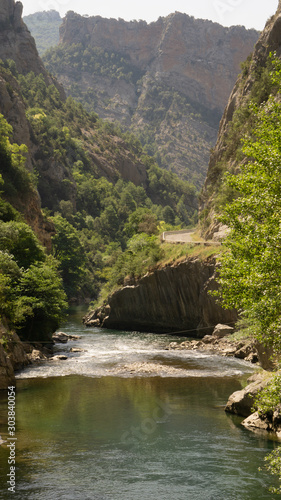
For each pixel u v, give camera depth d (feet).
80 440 72.43
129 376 118.11
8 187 331.57
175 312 202.39
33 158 591.37
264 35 284.20
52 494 54.29
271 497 54.19
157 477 59.41
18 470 61.05
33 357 142.00
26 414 85.76
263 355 108.47
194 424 80.53
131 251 269.64
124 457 65.82
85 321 254.47
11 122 510.58
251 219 67.82
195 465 63.31
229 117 324.60
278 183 65.62
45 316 167.73
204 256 186.29
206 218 287.07
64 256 418.10
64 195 616.80
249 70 299.38
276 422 76.48
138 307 219.00
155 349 164.45
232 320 171.73
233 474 60.49
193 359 142.41
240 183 71.77
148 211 403.95
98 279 479.82
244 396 84.94
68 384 109.50
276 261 57.41
